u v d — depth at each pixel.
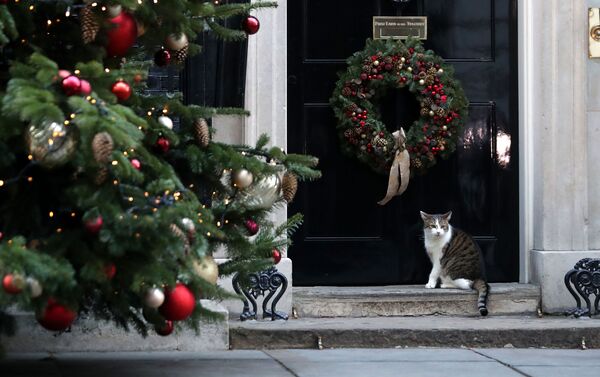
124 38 8.63
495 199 13.99
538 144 13.72
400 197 13.93
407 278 13.94
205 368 10.62
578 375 10.31
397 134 13.59
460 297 13.36
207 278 8.91
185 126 9.57
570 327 12.19
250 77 13.15
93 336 11.69
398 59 13.68
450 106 13.72
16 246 7.23
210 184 9.57
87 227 7.86
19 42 8.81
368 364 10.90
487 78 13.99
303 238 13.84
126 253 8.27
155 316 9.10
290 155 9.59
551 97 13.57
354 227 13.90
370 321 12.71
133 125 7.73
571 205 13.53
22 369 10.52
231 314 12.97
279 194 9.73
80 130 7.40
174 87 12.70
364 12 13.90
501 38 13.99
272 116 13.20
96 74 7.90
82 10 8.31
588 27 13.59
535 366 10.82
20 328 11.54
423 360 11.16
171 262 8.42
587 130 13.59
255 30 9.83
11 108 7.31
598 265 13.09
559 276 13.42
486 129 13.96
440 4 13.98
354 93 13.68
